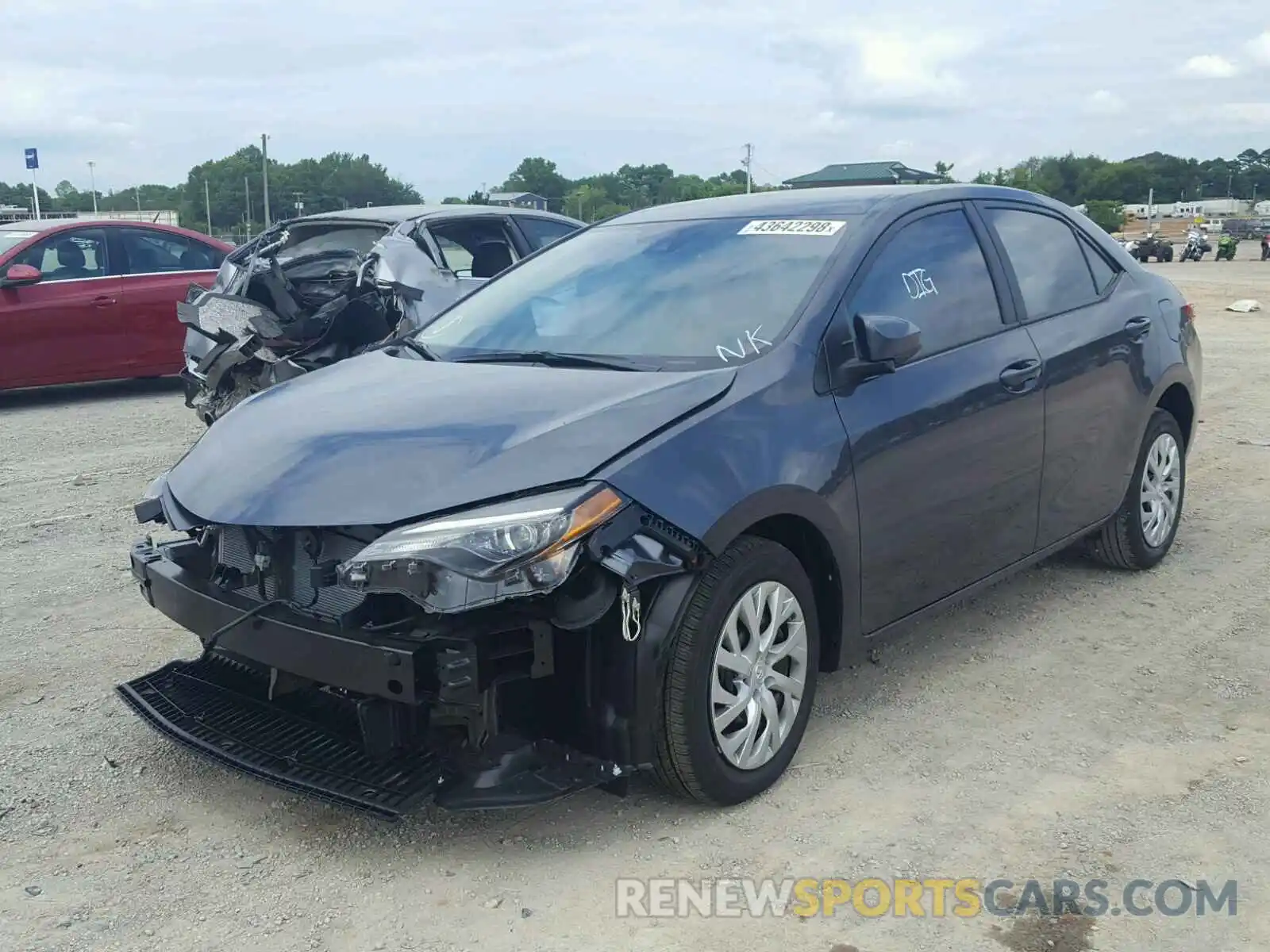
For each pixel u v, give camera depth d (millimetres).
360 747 3229
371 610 3064
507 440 3143
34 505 6805
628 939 2766
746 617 3271
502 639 2994
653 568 2965
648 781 3506
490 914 2869
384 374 3922
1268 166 160125
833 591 3613
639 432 3148
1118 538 5281
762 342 3611
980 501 4152
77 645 4645
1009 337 4352
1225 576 5418
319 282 7938
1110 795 3406
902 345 3533
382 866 3092
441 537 2855
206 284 10734
